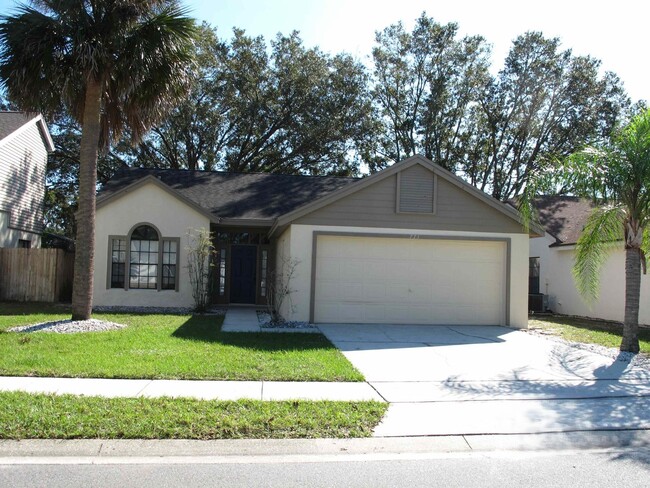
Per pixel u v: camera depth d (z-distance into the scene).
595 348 10.88
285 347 9.75
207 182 19.83
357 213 13.66
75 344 9.23
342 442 5.26
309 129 30.61
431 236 13.85
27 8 10.52
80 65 10.84
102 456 4.80
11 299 17.58
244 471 4.54
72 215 35.53
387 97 33.31
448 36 31.72
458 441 5.43
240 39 30.58
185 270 16.59
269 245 18.42
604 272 17.31
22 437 4.99
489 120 32.31
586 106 31.00
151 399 6.14
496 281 14.30
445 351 10.13
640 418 6.25
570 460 5.01
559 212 21.95
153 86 11.41
